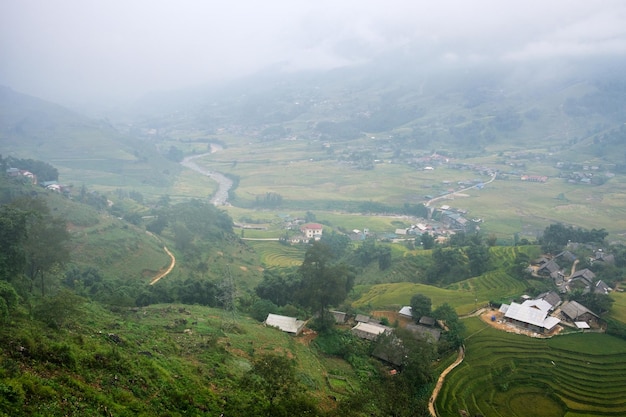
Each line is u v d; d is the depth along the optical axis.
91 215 136.38
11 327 36.59
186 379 40.41
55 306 42.69
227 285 97.12
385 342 72.25
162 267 124.00
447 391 65.62
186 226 161.38
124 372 36.06
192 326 62.34
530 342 79.38
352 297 121.19
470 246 144.12
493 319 91.19
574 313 88.44
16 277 59.31
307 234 189.88
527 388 67.44
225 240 167.00
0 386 25.66
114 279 98.56
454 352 78.25
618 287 111.12
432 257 149.88
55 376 30.73
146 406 32.69
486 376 69.75
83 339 39.69
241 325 71.56
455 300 109.62
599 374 69.69
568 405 62.97
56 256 68.44
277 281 99.50
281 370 37.03
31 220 74.31
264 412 35.75
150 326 57.06
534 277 118.94
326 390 54.91
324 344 73.88
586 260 126.75
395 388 62.19
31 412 25.58
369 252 160.25
